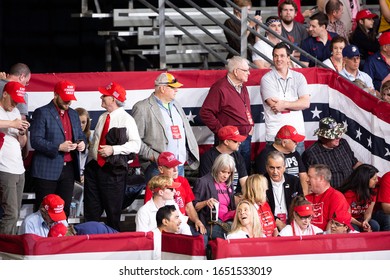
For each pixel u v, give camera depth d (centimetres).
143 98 2858
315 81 2912
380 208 2625
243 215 2241
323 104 2923
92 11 3562
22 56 3781
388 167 2881
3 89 2528
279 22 3139
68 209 2612
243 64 2723
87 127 2794
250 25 3206
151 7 3069
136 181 2767
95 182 2586
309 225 2344
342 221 2409
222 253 1933
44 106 2580
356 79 3020
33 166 2567
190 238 1945
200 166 2642
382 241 2002
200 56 3338
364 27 3416
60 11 3781
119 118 2580
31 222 2295
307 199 2473
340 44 3059
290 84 2805
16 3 3756
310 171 2458
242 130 2748
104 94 2580
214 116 2742
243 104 2755
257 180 2375
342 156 2755
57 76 2836
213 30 3375
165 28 3356
